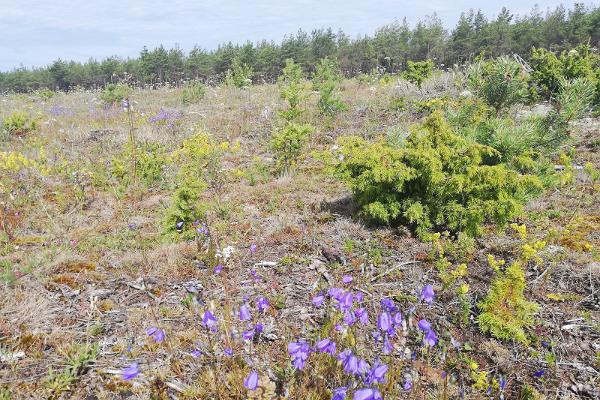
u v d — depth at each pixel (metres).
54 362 3.09
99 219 6.36
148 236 5.59
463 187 4.82
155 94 20.41
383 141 6.19
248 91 17.39
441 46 57.62
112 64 63.47
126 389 2.86
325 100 11.41
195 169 7.61
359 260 4.57
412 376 2.85
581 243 4.62
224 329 3.17
